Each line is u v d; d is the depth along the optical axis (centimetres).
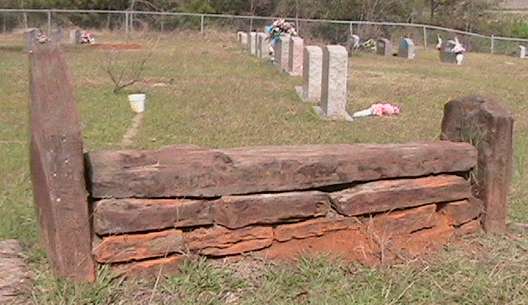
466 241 334
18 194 416
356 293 272
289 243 296
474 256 317
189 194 276
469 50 2995
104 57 1736
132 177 266
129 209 266
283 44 1532
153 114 837
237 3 3272
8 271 272
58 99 255
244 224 285
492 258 313
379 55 2500
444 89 1312
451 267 300
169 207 272
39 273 269
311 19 2997
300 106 965
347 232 305
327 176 300
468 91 1284
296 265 290
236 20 3006
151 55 1891
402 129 795
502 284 283
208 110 890
